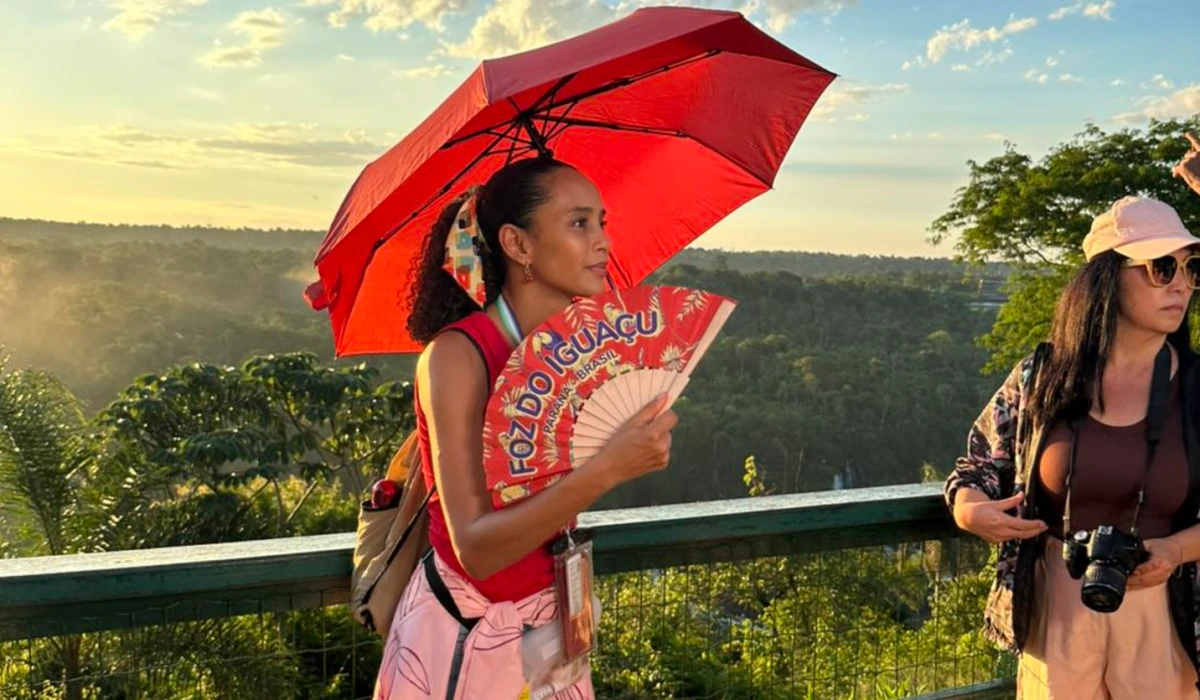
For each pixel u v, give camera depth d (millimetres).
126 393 11492
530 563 1444
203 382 12070
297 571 1715
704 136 1891
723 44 1630
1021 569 2023
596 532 1932
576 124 1836
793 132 1826
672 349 1308
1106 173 23359
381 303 1768
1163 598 1907
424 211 1697
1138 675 1916
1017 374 2082
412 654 1412
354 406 13727
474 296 1449
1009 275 27000
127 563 1607
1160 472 1882
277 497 12812
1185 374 1912
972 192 26219
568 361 1292
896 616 2408
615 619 2156
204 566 1646
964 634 2473
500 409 1289
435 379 1376
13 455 7727
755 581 2266
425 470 1467
